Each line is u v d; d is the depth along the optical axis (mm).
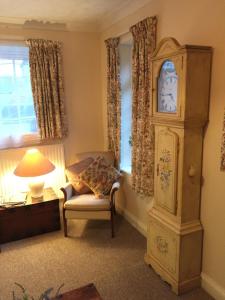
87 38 3566
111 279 2301
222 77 1808
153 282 2256
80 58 3574
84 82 3660
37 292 2152
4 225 2871
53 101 3410
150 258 2432
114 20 3143
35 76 3252
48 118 3414
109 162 3400
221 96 1832
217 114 1879
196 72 1832
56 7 2809
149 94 2553
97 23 3457
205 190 2053
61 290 2172
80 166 3330
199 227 2092
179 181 2018
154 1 2404
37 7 2793
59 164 3594
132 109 2826
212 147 1948
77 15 3104
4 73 3225
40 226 3043
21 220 2939
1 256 2654
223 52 1777
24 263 2537
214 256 2039
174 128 2014
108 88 3395
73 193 3236
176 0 2137
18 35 3176
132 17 2797
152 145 2596
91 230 3135
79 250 2736
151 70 2184
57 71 3375
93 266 2477
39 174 2941
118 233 3055
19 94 3340
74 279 2305
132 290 2168
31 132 3465
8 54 3205
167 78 2043
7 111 3312
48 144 3547
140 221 3084
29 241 2928
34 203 2965
